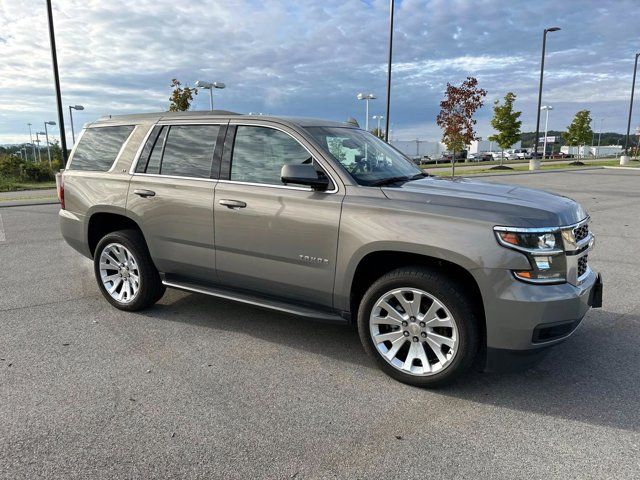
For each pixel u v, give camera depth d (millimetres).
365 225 3434
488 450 2744
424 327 3371
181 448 2740
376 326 3559
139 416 3061
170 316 4840
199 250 4297
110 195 4785
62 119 18219
